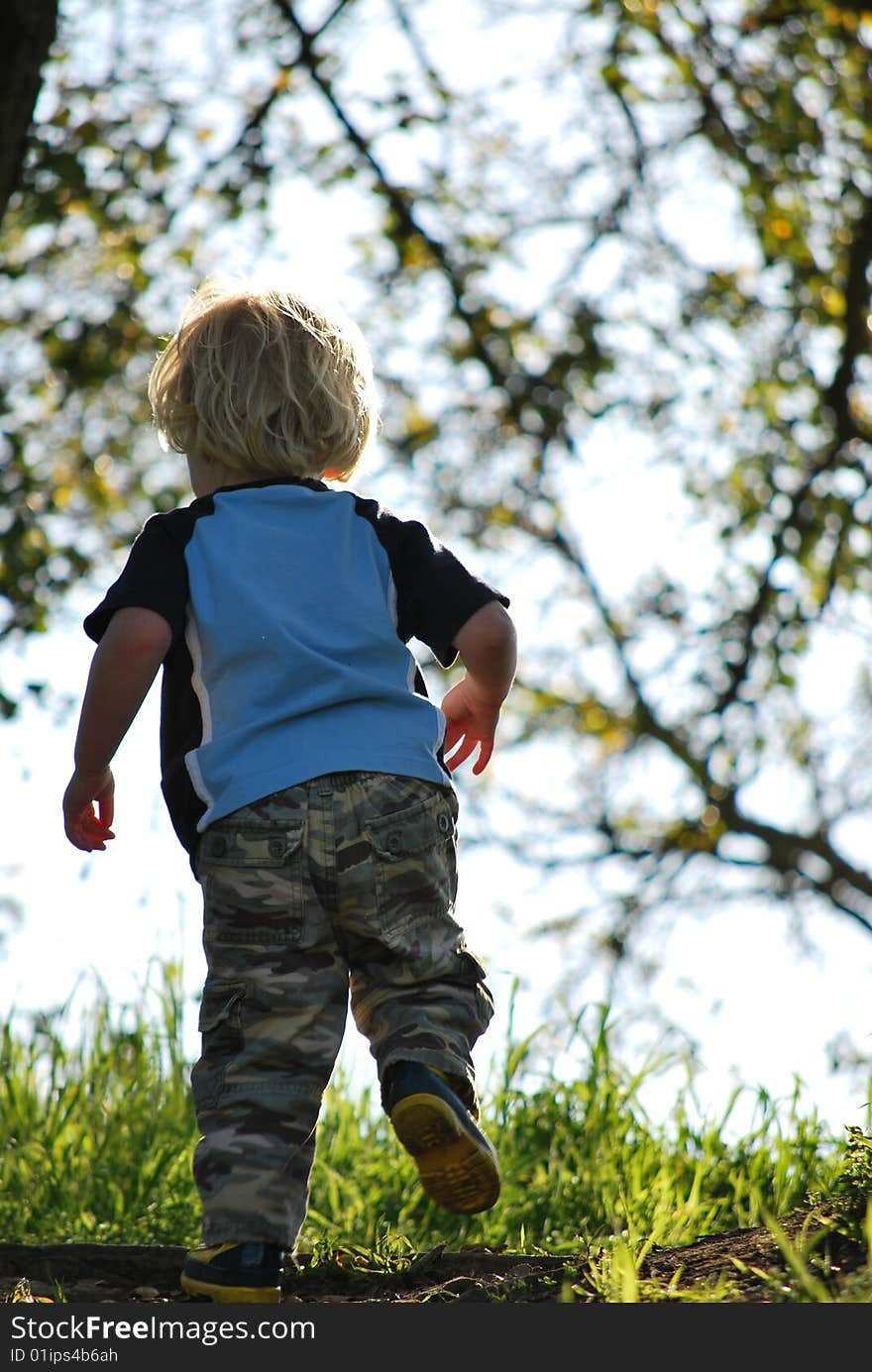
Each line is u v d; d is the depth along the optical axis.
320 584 3.71
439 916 3.54
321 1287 3.99
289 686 3.55
